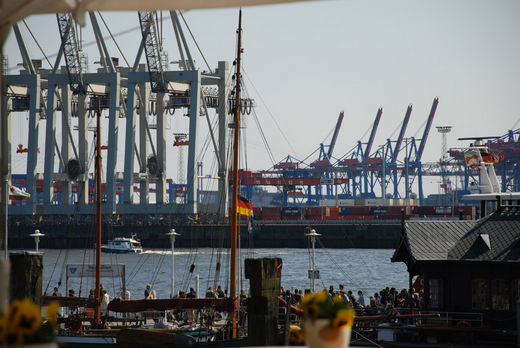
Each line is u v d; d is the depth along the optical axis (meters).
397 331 89.50
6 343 24.94
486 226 95.38
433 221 97.06
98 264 155.88
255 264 57.22
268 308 57.38
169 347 80.06
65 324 133.25
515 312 87.44
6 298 30.16
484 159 154.75
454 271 91.12
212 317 122.56
